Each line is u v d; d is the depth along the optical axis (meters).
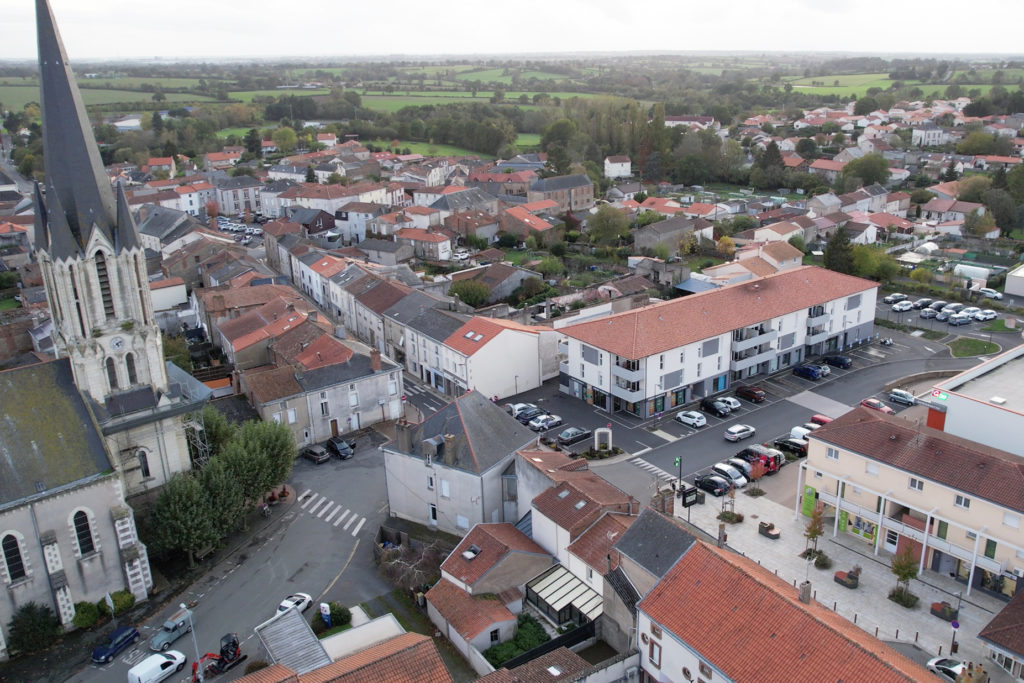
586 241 189.00
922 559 63.84
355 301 128.38
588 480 67.12
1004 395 74.62
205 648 58.69
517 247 188.00
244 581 67.06
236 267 145.00
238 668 56.56
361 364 95.62
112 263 64.25
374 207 198.38
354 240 199.88
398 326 114.69
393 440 92.88
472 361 97.56
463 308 118.75
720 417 94.25
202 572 68.44
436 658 47.03
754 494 77.12
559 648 53.72
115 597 62.94
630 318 96.12
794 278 110.75
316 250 157.75
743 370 104.00
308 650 52.72
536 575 62.41
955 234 183.62
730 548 68.44
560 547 62.66
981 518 59.47
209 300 123.69
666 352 92.50
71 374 64.44
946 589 62.06
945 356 111.31
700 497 76.06
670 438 89.06
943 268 152.50
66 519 60.16
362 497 80.44
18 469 58.84
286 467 76.50
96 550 62.12
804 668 42.28
